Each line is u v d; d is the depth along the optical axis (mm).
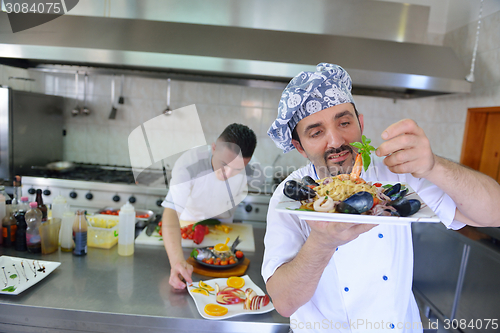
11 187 2645
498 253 1805
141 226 1748
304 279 688
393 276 807
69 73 3174
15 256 1330
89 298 1038
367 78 2307
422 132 617
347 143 791
